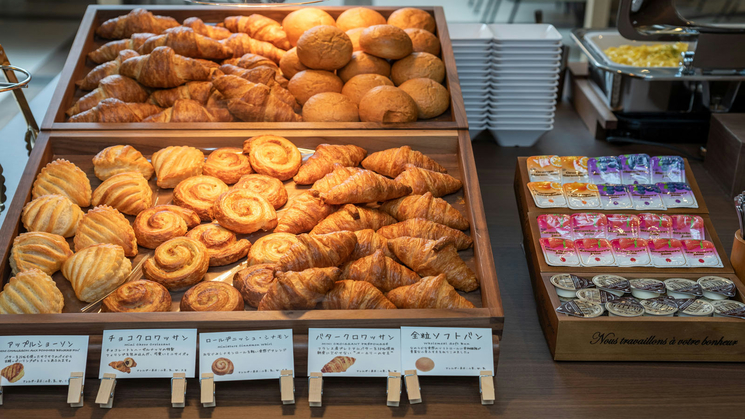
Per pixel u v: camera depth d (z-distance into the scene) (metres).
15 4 2.91
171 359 1.07
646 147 2.05
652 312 1.16
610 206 1.40
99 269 1.16
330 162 1.45
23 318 1.07
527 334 1.28
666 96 1.99
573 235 1.35
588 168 1.49
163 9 1.98
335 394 1.09
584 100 2.22
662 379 1.16
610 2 3.36
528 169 1.49
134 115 1.58
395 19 1.89
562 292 1.24
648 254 1.31
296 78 1.67
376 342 1.08
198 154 1.47
